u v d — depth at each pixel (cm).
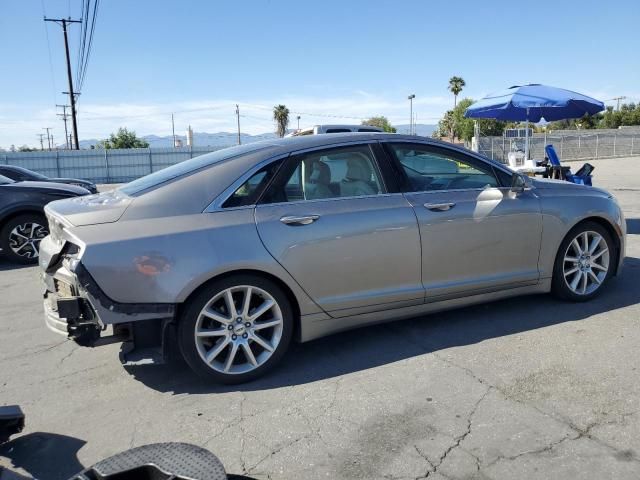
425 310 404
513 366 353
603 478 240
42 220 793
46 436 298
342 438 280
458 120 5553
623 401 303
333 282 366
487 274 421
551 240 443
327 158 383
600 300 474
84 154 3803
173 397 336
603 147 4006
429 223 392
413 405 310
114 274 316
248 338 349
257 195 357
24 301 584
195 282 327
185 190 349
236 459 267
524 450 262
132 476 209
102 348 428
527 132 1044
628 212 1020
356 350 393
